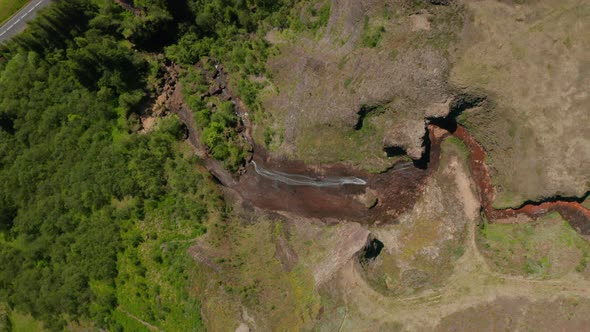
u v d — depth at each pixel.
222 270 37.19
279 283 36.06
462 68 31.91
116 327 40.59
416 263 34.28
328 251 35.75
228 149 40.56
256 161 40.53
